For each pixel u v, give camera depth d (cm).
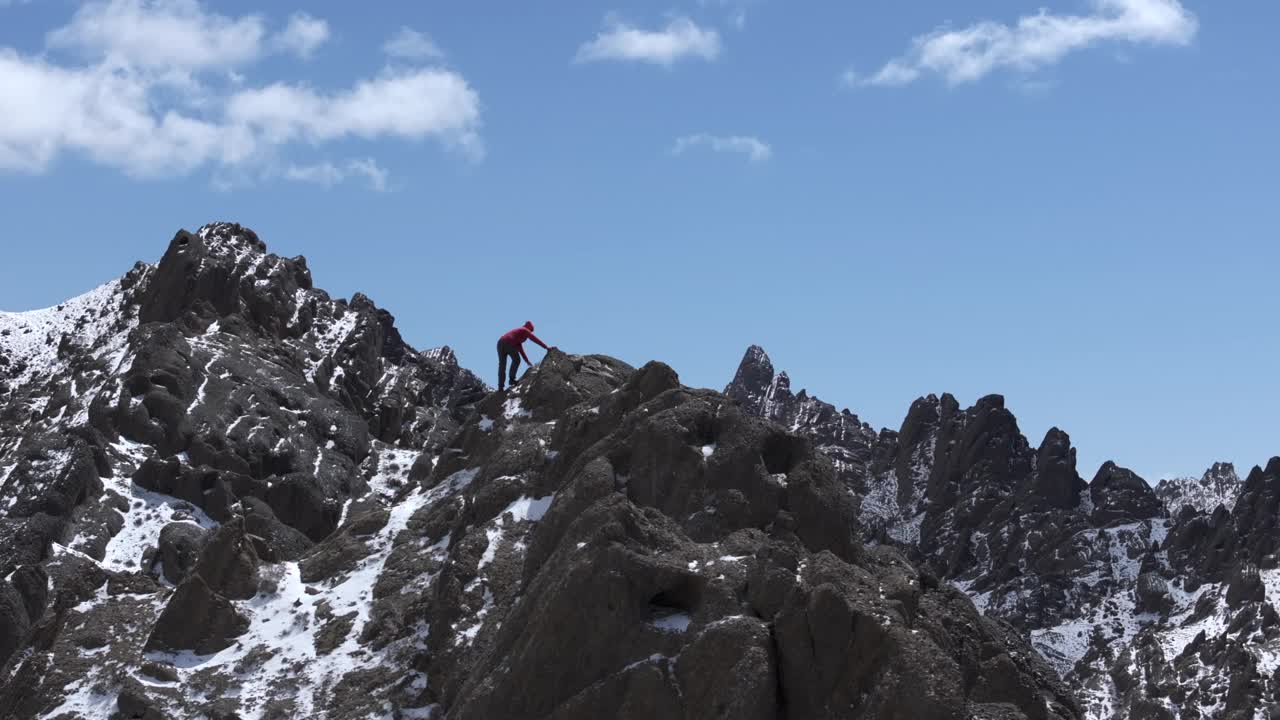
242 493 11769
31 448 11631
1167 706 17688
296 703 8581
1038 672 8619
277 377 13212
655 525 8194
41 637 9481
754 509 8331
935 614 7812
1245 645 18212
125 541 11262
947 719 6956
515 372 10938
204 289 13862
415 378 15175
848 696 7150
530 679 7519
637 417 8962
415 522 9869
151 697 8725
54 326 15500
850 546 8325
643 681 7306
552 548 8400
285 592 9531
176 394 12419
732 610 7412
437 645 8575
